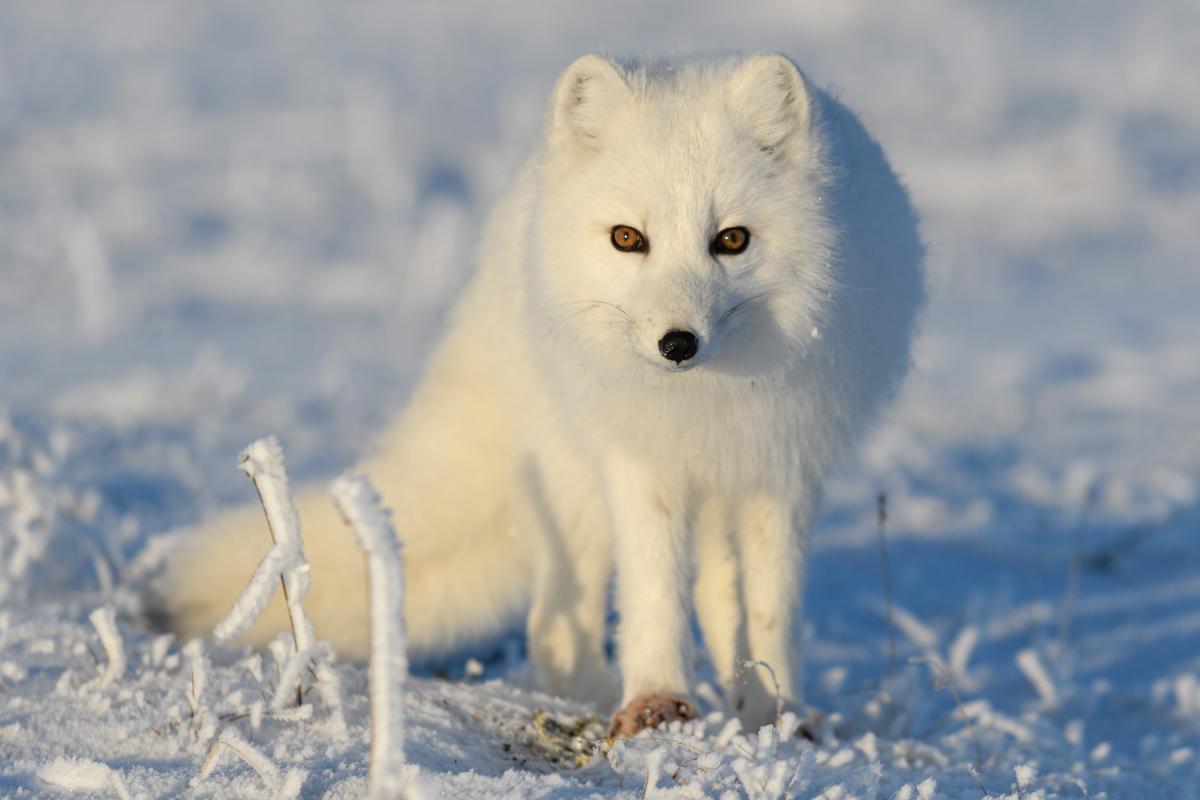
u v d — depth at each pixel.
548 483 8.34
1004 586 12.49
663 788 5.37
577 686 8.51
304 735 5.88
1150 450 18.27
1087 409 20.67
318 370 21.94
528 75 65.94
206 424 17.08
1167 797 7.06
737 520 7.92
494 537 8.87
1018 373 22.86
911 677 8.29
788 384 7.31
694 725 6.60
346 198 41.44
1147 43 70.62
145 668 7.00
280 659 6.18
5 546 9.12
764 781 5.34
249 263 33.69
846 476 8.23
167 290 30.69
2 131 46.81
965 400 20.97
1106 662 10.79
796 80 7.11
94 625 7.05
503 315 8.27
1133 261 37.00
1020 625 11.69
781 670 7.63
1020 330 27.00
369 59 69.81
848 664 10.33
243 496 13.35
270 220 38.66
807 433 7.53
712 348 6.80
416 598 8.92
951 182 44.53
